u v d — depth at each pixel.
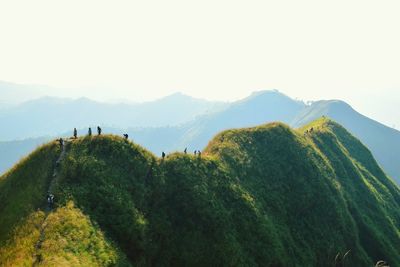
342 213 80.62
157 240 48.50
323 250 70.06
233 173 67.62
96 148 51.47
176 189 55.78
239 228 57.41
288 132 91.12
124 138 56.06
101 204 44.50
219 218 55.22
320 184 81.62
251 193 66.50
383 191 114.56
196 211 54.38
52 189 42.72
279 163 80.00
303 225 72.06
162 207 52.59
